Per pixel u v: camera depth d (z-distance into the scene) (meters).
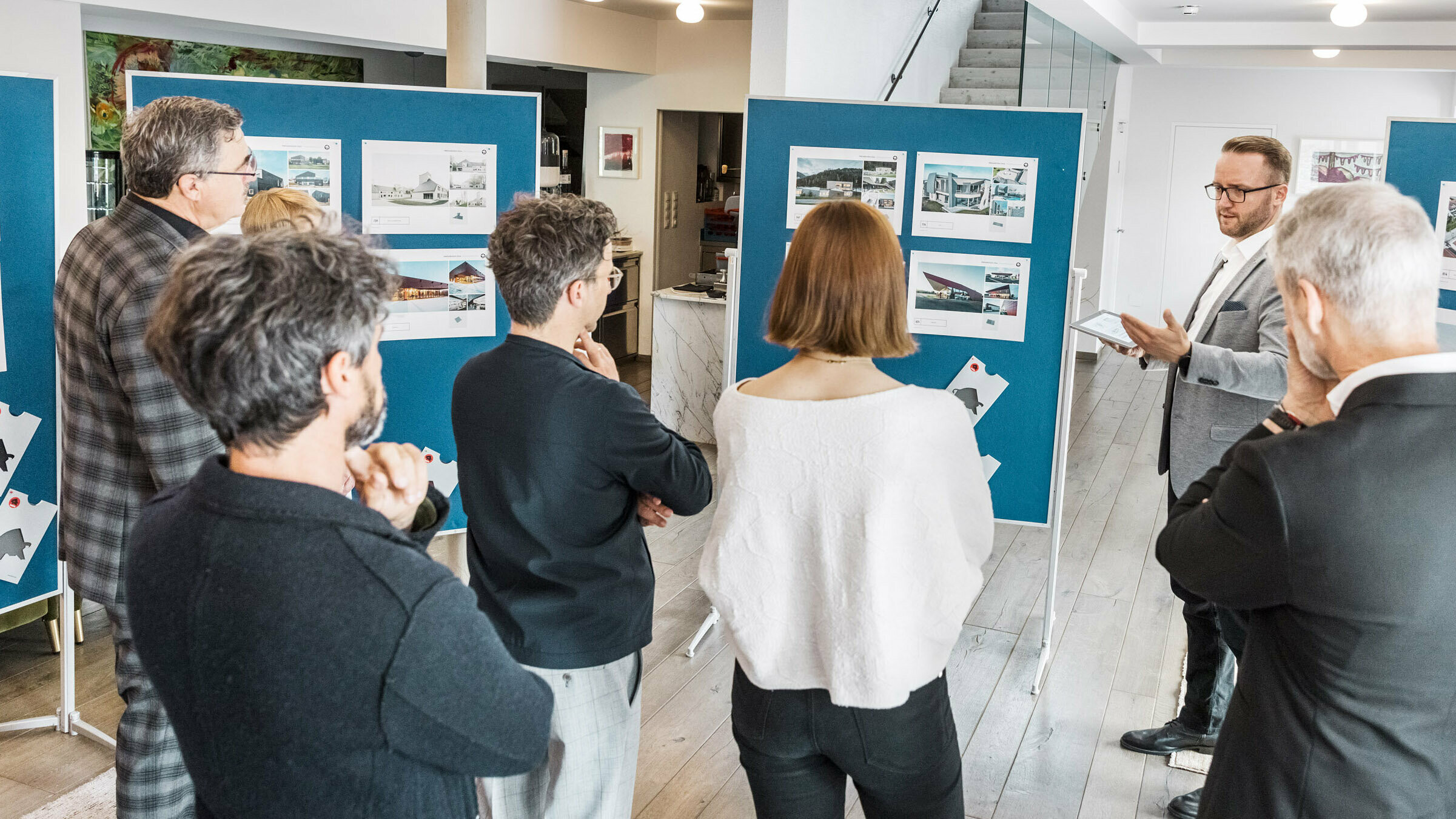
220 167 2.37
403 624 1.05
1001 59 8.09
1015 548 5.29
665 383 7.42
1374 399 1.34
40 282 3.15
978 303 3.69
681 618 4.32
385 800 1.08
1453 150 3.47
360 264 1.11
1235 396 2.97
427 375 3.70
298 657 1.03
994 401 3.74
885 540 1.61
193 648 1.06
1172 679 3.86
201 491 1.09
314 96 3.44
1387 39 8.78
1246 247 3.16
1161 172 11.59
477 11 4.55
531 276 1.92
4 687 3.59
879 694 1.63
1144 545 5.40
